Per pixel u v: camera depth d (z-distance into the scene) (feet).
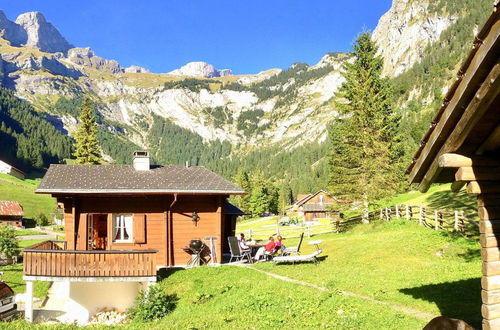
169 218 72.43
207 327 40.32
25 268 56.29
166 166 84.38
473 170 20.51
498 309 20.48
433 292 44.27
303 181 499.10
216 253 73.56
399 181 116.16
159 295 51.44
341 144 119.55
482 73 17.10
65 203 70.74
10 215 227.81
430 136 21.21
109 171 77.56
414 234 78.89
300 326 38.37
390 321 36.55
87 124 207.92
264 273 62.08
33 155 513.04
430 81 619.67
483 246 20.90
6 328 42.55
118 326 44.11
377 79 117.70
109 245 70.49
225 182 75.51
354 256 71.31
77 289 60.54
